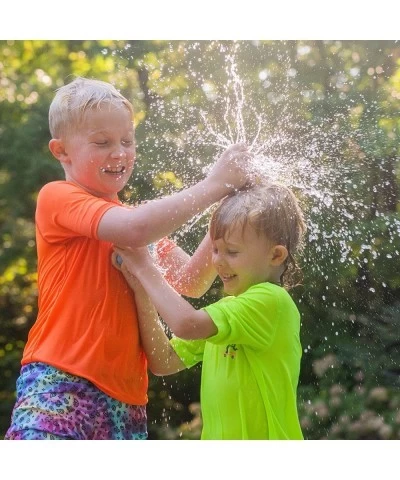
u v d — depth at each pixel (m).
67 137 2.09
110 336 1.99
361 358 4.42
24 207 5.38
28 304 5.59
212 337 1.96
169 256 2.37
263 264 2.07
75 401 1.95
